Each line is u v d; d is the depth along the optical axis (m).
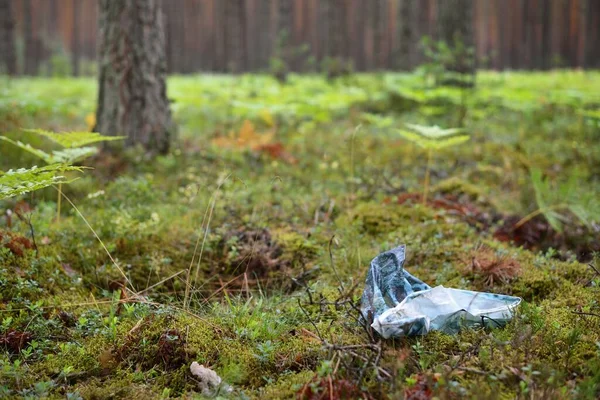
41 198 5.75
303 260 4.61
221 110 11.97
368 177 6.77
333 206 5.75
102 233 4.75
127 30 7.25
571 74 22.86
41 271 4.10
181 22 31.44
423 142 5.75
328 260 4.54
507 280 4.10
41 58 32.41
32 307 3.57
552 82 17.69
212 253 4.64
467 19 13.38
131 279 4.27
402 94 11.77
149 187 6.03
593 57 32.97
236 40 21.73
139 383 3.05
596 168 7.71
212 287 4.31
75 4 40.25
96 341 3.35
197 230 4.92
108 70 7.36
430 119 11.02
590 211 5.31
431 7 26.47
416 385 2.78
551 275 4.12
